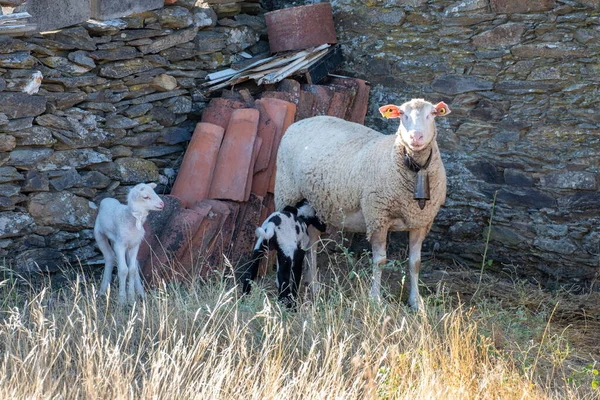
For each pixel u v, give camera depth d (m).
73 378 5.55
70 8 8.21
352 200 7.66
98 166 8.46
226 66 9.88
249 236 8.65
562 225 9.02
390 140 7.42
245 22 10.10
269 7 10.76
